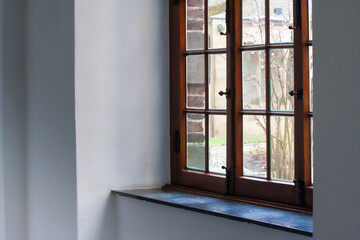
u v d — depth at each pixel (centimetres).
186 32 356
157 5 366
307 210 285
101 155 357
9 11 401
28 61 399
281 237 265
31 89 396
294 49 290
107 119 358
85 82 353
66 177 363
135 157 364
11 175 406
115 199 360
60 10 363
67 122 360
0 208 406
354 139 224
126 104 361
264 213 287
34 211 401
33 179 400
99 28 355
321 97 235
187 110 355
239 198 318
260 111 312
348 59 225
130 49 361
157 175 368
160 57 367
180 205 312
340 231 231
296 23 288
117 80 360
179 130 360
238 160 323
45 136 384
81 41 351
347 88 226
